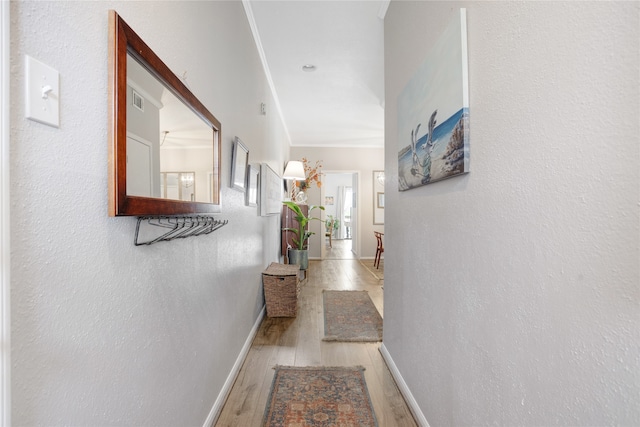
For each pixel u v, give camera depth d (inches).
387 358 87.4
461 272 45.8
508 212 34.9
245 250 93.2
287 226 211.3
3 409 20.2
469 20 43.3
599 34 24.0
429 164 55.9
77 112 27.1
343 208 503.2
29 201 22.5
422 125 59.8
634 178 21.5
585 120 25.2
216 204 60.4
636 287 21.4
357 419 64.9
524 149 32.3
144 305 38.2
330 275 210.2
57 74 25.0
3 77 20.1
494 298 37.6
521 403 32.8
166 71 39.7
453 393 48.4
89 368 28.7
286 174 199.5
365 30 103.8
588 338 25.0
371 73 135.9
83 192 27.9
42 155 23.6
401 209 76.2
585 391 25.3
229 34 76.0
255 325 109.3
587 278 25.0
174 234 45.6
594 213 24.4
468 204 43.8
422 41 61.8
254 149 108.3
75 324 27.0
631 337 21.8
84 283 28.0
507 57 35.1
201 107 52.2
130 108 33.0
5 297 20.3
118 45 30.8
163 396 42.8
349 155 278.5
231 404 69.4
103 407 30.5
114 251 32.4
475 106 41.8
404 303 73.5
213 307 63.5
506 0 35.2
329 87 150.9
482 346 40.3
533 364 31.1
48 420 24.1
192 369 52.8
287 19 98.4
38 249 23.3
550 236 28.8
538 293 30.4
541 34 30.0
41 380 23.5
